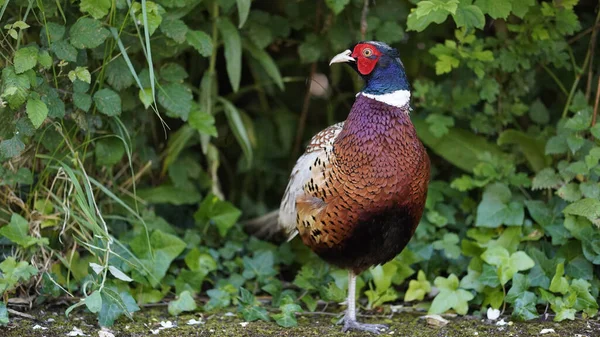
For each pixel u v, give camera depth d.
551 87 7.22
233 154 8.38
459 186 6.52
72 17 5.70
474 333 5.41
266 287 6.25
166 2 5.76
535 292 5.89
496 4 5.71
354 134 5.21
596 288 5.92
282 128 8.16
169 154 6.86
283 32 7.20
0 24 5.70
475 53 6.28
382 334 5.46
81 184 6.05
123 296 5.63
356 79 7.37
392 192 5.21
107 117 6.08
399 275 6.25
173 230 6.63
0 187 5.87
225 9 6.44
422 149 5.34
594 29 6.65
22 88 5.11
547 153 6.30
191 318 5.80
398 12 6.89
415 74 7.36
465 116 6.91
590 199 5.86
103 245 5.84
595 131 5.91
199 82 7.35
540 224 6.20
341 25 7.01
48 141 5.78
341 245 5.45
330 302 6.27
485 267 5.84
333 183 5.29
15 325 5.39
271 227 7.28
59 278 5.93
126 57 5.32
